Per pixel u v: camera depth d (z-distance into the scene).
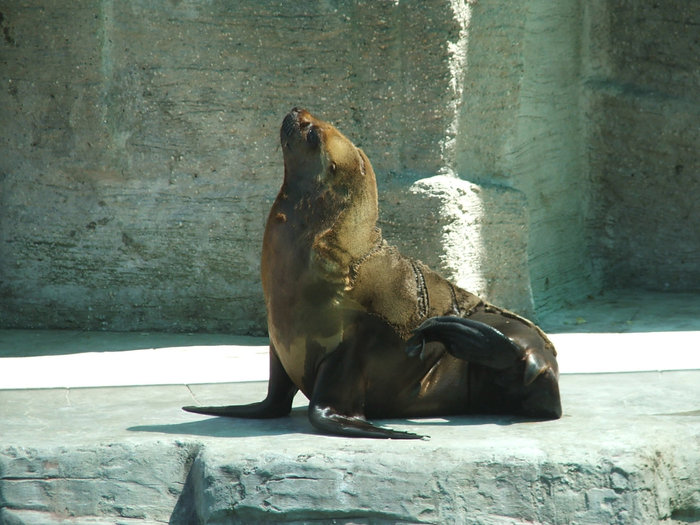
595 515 10.38
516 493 10.46
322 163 11.71
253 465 10.66
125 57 20.53
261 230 20.61
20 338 20.33
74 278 21.30
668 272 25.36
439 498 10.41
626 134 25.02
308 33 20.11
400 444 10.97
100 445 11.35
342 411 11.79
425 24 19.52
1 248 21.50
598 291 25.36
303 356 12.03
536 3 22.69
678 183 24.88
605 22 25.03
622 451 10.75
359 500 10.45
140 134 20.69
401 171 20.14
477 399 12.84
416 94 19.78
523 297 21.16
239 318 20.83
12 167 21.31
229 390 15.00
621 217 25.58
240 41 20.28
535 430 11.77
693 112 24.41
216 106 20.52
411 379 12.45
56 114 20.92
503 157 21.25
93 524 10.95
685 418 12.47
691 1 24.30
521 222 20.92
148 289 21.08
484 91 20.66
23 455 11.25
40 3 20.66
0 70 21.09
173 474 11.21
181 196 20.81
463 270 19.94
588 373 15.82
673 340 19.31
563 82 24.27
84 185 21.09
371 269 11.98
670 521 10.95
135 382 15.81
